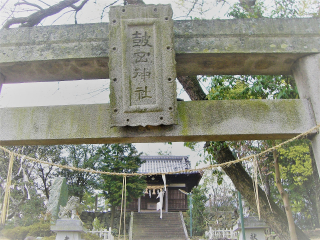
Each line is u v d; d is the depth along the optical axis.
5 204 3.73
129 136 3.75
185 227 24.41
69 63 4.16
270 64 4.32
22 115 3.92
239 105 3.94
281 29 4.18
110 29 3.94
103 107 3.93
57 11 6.54
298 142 9.66
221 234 17.52
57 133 3.82
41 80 4.52
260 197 6.14
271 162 10.66
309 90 4.02
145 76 3.79
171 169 29.70
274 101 3.99
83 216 25.62
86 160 25.58
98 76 4.47
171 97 3.72
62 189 15.37
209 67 4.38
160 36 3.90
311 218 18.42
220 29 4.17
